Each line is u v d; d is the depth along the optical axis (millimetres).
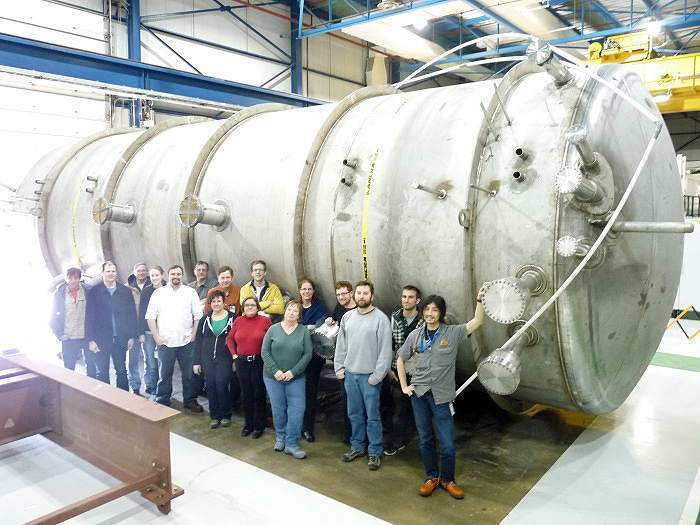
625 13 18203
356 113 6266
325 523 4125
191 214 6246
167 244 7129
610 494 4559
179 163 7391
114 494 4031
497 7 14805
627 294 4680
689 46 20562
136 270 7121
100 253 8273
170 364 6570
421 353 4520
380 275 5355
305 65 20094
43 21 12961
